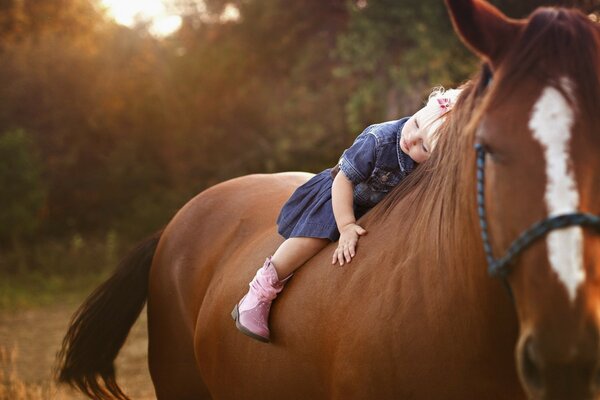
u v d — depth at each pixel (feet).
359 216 8.06
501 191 4.93
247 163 57.41
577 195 4.69
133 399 17.57
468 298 5.90
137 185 57.98
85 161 58.44
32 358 23.17
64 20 61.00
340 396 6.89
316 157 55.42
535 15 5.24
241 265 8.90
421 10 42.73
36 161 49.67
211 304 9.04
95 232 55.62
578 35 5.03
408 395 6.33
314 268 7.66
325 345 7.11
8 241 48.39
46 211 55.83
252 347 8.11
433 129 7.13
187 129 59.52
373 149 7.58
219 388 8.84
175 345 10.28
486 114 5.08
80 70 58.75
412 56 42.37
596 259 4.68
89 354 10.87
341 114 55.62
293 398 7.62
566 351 4.57
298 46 61.36
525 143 4.84
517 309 5.07
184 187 57.88
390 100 47.01
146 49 62.34
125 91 59.93
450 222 6.08
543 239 4.70
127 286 11.07
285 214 8.38
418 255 6.48
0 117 56.08
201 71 60.34
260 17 61.77
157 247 10.98
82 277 42.88
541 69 4.99
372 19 44.75
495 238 5.07
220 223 10.19
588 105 4.83
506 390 5.96
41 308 34.63
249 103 60.29
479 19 5.33
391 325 6.43
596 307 4.64
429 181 6.90
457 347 6.05
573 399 4.65
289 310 7.64
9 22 58.90
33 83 57.41
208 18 68.33
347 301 6.97
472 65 42.22
